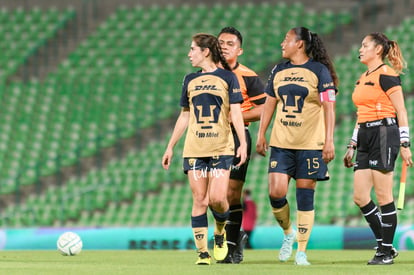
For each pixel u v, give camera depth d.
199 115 26.00
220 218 26.44
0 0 100.56
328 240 46.94
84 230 49.91
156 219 70.06
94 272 22.62
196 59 26.19
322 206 67.44
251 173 72.25
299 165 26.95
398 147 26.94
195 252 41.81
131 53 91.62
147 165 76.75
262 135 27.88
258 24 92.19
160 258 33.34
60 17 98.25
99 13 98.12
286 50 26.97
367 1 92.06
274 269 23.77
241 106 28.89
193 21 94.75
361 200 27.61
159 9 97.50
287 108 26.95
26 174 77.81
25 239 50.69
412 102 77.81
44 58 93.06
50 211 73.56
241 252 29.02
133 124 81.88
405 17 89.00
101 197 73.56
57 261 30.38
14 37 96.31
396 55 27.33
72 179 76.81
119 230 49.53
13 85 89.50
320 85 26.55
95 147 79.75
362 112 27.19
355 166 27.70
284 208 28.28
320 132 27.00
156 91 85.75
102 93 86.44
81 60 91.94
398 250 44.31
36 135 82.50
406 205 66.56
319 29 90.06
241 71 28.95
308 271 22.80
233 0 96.56
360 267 25.20
